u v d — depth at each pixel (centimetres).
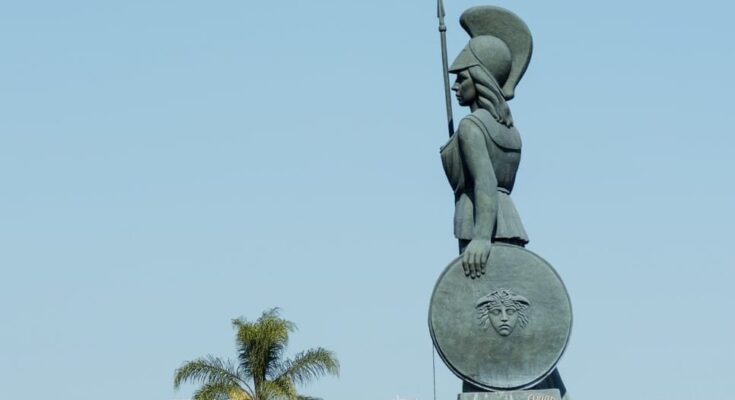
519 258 3647
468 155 3662
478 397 3625
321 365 7144
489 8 3762
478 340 3628
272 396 6994
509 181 3734
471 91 3725
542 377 3619
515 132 3734
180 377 7050
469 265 3634
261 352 7069
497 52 3725
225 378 7069
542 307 3641
